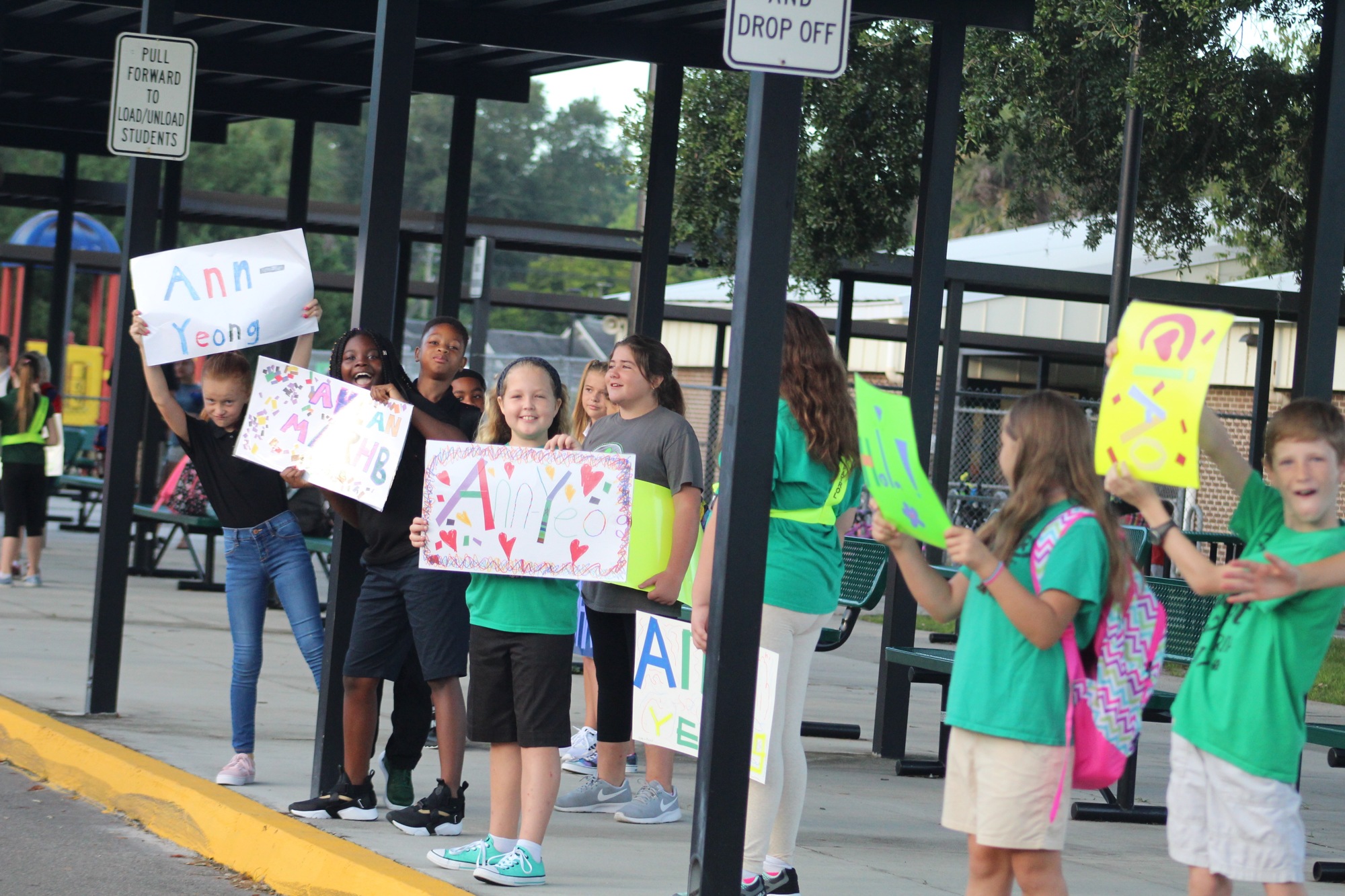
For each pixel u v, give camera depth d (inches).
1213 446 207.2
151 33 386.3
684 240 910.4
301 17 539.2
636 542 295.3
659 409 303.4
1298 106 793.6
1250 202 863.1
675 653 243.4
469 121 665.6
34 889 258.2
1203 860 193.6
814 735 443.5
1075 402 193.2
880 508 192.9
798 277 874.1
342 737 301.1
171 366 904.3
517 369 273.7
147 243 389.4
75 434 987.3
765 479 214.4
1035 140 872.3
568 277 4163.4
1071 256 1131.3
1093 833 335.6
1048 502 189.6
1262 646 188.9
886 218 857.5
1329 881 303.9
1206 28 737.6
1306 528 192.9
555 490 251.8
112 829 305.4
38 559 681.6
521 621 251.0
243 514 314.5
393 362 294.2
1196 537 681.0
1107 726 185.9
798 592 243.6
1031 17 408.8
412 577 279.3
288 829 275.3
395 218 305.7
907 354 407.8
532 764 251.0
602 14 503.2
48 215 1494.8
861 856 290.5
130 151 382.6
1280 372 1115.9
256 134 3452.3
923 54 850.8
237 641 317.1
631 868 267.7
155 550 845.2
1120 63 810.2
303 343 336.8
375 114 305.7
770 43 211.3
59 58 697.6
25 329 1275.8
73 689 419.5
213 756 342.6
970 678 191.3
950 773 195.9
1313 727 303.4
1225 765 189.6
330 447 287.0
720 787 213.9
